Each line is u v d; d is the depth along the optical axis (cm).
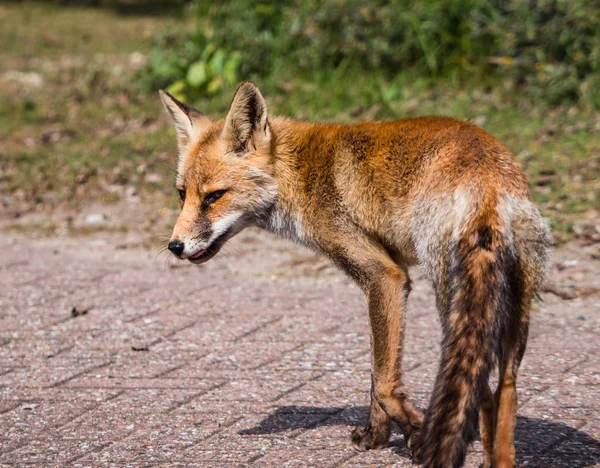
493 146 670
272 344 989
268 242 1380
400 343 712
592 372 870
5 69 2450
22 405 848
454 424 583
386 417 727
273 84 1964
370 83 1931
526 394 824
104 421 806
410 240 701
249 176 792
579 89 1770
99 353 983
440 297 655
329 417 802
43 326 1071
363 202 726
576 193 1398
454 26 1983
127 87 2186
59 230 1468
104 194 1599
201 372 919
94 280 1241
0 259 1339
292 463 709
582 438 730
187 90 2034
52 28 2980
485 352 597
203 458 722
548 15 1848
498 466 626
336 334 1012
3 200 1593
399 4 2023
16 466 717
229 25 2167
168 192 1592
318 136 776
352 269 738
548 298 1088
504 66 1880
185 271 1273
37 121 2005
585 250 1218
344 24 2033
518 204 634
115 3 3403
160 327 1055
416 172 691
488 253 611
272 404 834
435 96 1862
